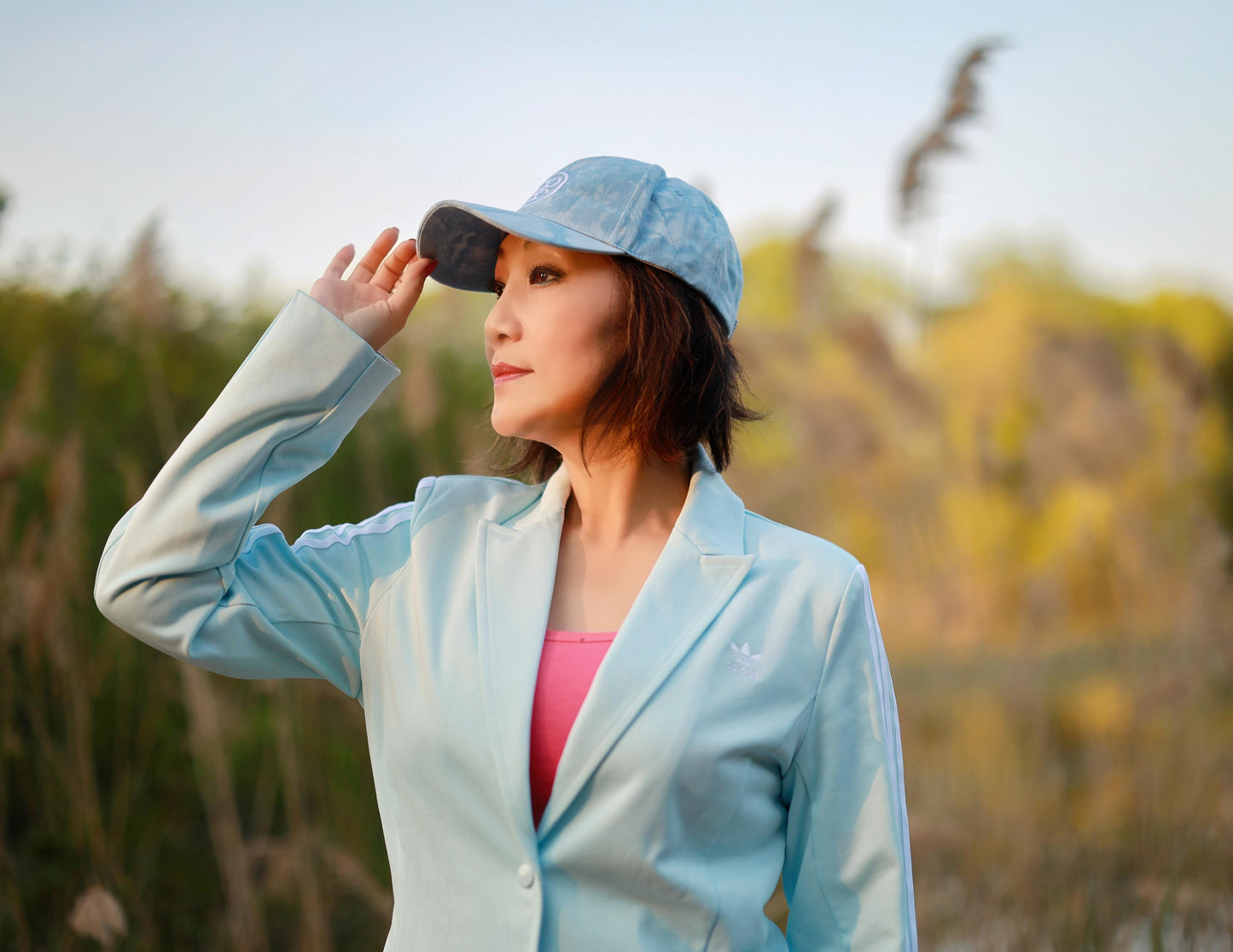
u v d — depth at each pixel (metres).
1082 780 3.46
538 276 1.14
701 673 1.02
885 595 4.36
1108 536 4.22
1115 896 2.99
